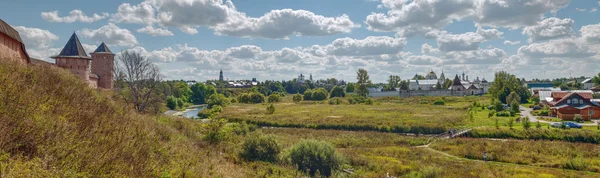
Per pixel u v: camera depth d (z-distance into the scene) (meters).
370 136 49.94
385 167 29.72
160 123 26.81
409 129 55.88
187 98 130.12
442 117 68.19
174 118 40.41
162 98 55.00
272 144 28.94
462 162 32.72
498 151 36.84
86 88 23.12
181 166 15.09
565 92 82.94
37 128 9.95
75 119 12.50
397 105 108.44
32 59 35.47
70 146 9.80
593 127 51.97
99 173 9.55
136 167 11.29
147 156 13.15
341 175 26.84
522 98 107.38
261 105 113.12
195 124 38.59
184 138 24.11
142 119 22.98
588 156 34.56
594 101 74.06
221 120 31.00
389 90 167.75
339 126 59.47
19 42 28.28
